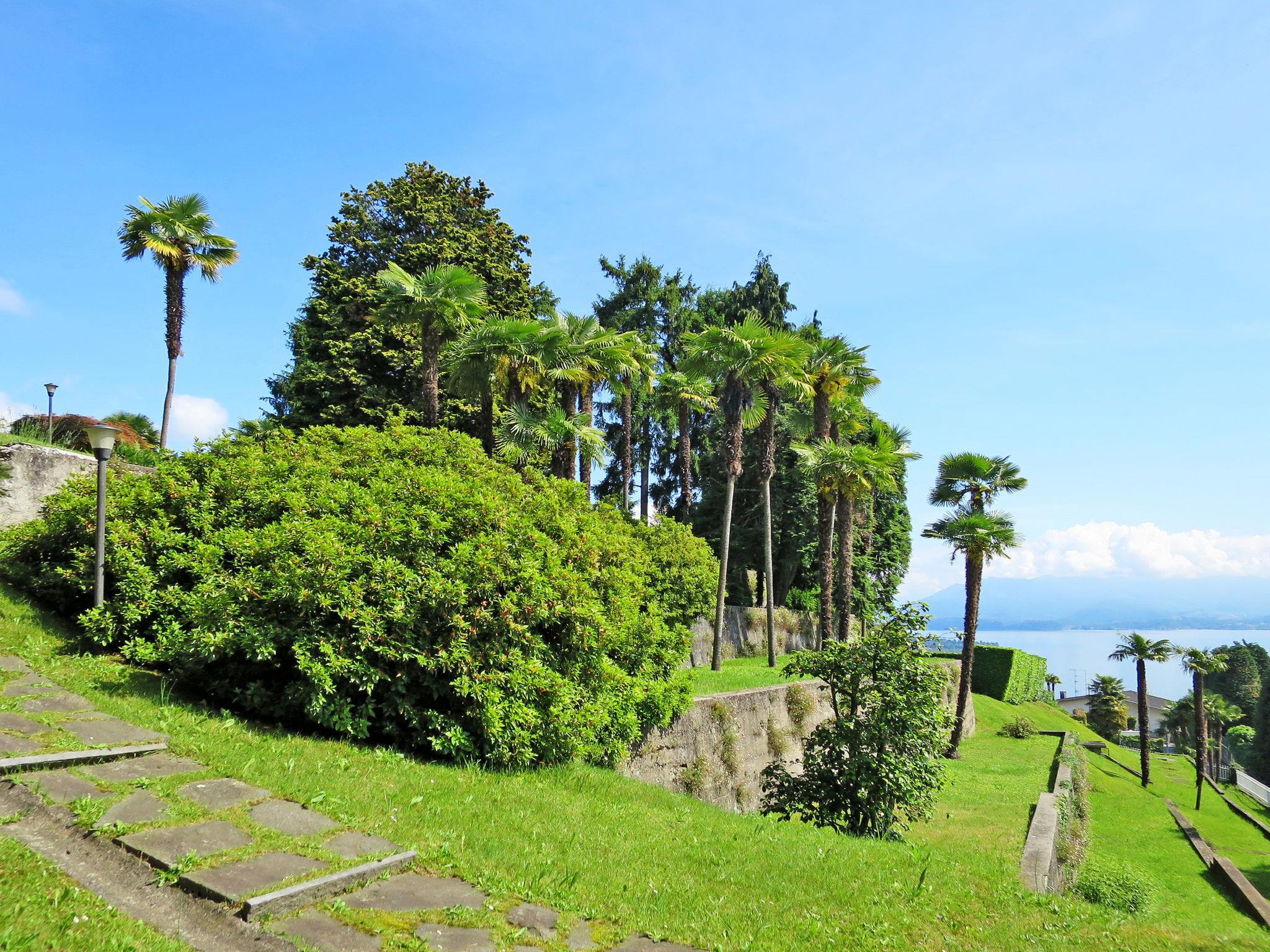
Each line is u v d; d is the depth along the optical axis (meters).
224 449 10.60
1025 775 24.55
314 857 4.82
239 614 7.29
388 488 9.28
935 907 6.33
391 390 25.28
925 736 10.85
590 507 15.38
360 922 4.30
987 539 27.03
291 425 25.25
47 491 12.38
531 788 7.74
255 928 4.02
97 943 3.53
